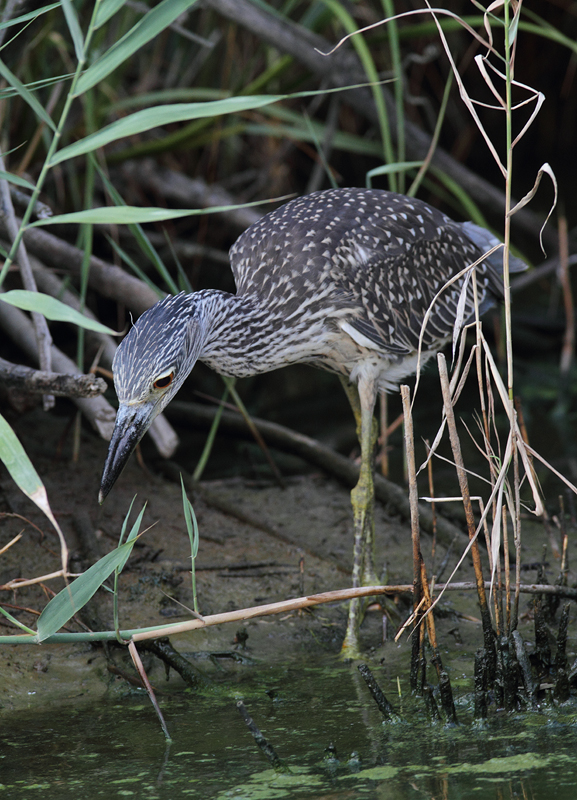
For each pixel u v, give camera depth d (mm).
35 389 6898
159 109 5574
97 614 7758
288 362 8430
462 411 14016
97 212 5605
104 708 6602
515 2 5953
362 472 8172
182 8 5523
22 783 5422
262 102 5621
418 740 5836
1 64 5191
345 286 8234
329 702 6578
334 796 5121
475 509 10109
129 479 10609
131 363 6934
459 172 14797
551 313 16109
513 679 6141
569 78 23750
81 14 12391
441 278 9008
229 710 6500
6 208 7988
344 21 11039
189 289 9305
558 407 13961
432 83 20469
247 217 15047
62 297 9320
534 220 15742
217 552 9242
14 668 7082
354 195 8859
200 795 5203
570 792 5043
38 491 5008
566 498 10602
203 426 11570
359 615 7781
